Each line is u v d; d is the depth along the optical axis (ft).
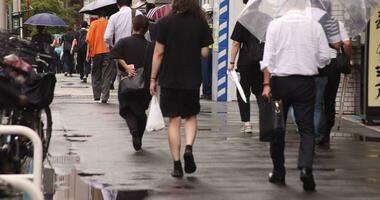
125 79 67.31
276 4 57.52
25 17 273.75
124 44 67.72
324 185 53.47
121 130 82.07
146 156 65.57
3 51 49.14
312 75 50.42
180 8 54.85
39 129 50.39
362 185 53.62
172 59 54.75
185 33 54.75
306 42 50.16
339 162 63.16
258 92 77.82
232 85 118.83
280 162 53.88
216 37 119.03
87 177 56.13
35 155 31.68
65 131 80.84
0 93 40.52
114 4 134.82
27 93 47.98
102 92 113.91
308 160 50.96
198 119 93.40
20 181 26.55
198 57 55.16
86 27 172.86
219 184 53.62
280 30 50.31
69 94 129.29
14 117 48.39
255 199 48.75
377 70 87.76
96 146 70.95
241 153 67.31
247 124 80.33
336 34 64.95
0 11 119.03
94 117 93.71
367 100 88.17
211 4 122.72
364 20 74.79
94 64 115.03
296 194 50.37
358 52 96.27
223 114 99.55
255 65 76.28
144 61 67.10
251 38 75.61
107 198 49.14
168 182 54.24
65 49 200.44
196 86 55.01
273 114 51.96
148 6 124.57
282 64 50.34
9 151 45.21
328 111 72.02
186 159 55.16
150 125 58.95
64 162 62.18
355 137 78.74
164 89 55.16
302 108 50.62
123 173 57.67
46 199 48.39
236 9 115.96
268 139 53.01
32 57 51.88
